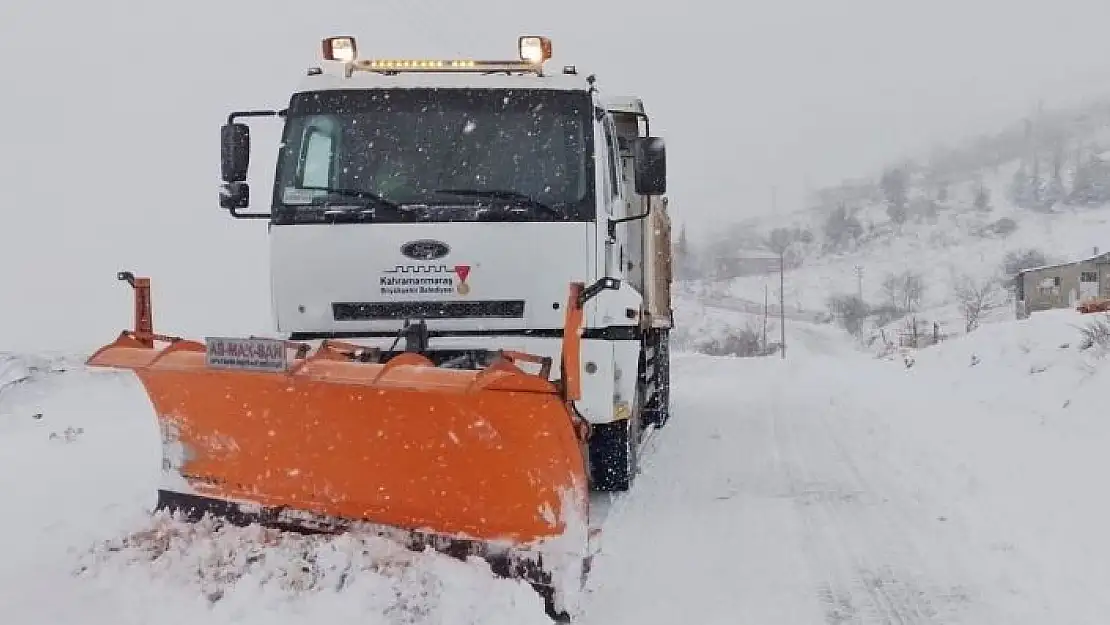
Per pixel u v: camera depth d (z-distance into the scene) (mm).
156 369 5605
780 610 5348
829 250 160750
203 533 5664
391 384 4754
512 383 4664
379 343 6715
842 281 135000
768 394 18375
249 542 5441
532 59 7359
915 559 6289
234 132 7332
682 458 10438
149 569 5332
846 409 15164
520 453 4992
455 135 6973
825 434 12234
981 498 7949
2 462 9336
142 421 12859
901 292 116188
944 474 9062
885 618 5211
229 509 5941
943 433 11734
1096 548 6352
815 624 5133
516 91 7043
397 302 6723
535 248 6723
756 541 6793
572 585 4969
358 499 5531
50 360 16828
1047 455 9547
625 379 8195
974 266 133375
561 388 4855
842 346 73375
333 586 4949
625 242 8805
